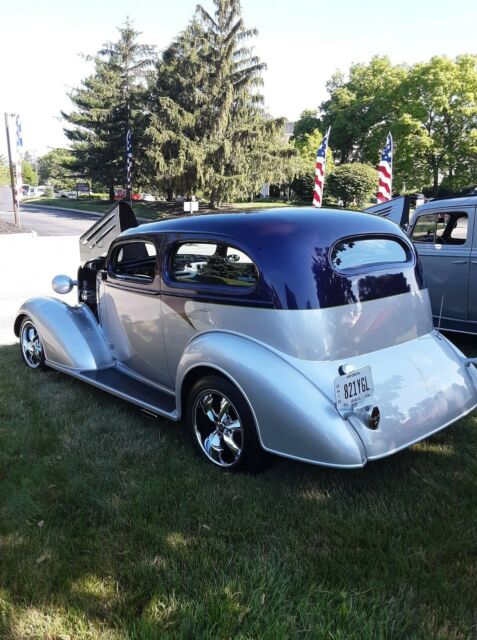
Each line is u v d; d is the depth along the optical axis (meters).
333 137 49.69
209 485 3.10
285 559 2.48
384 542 2.59
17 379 4.89
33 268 11.20
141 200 45.53
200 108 34.03
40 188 79.06
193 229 3.43
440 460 3.40
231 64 33.72
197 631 2.06
